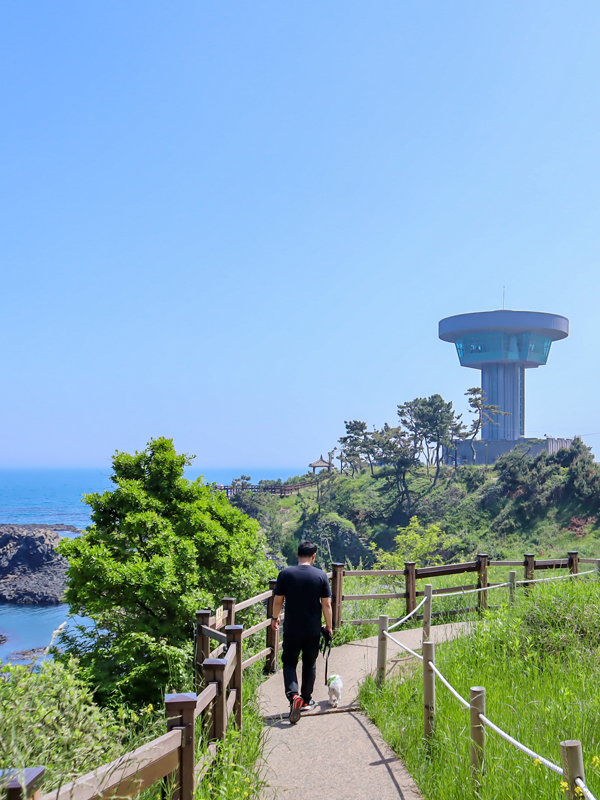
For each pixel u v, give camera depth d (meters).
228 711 5.11
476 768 4.11
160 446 15.05
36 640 44.72
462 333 140.88
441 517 81.38
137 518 13.26
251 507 104.50
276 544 90.75
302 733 5.85
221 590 13.77
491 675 6.50
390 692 6.45
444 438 98.62
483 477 88.00
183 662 10.40
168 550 13.11
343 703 6.71
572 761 2.99
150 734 4.61
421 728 5.36
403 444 98.69
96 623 12.58
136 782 2.86
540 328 135.25
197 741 4.29
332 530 88.75
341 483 109.31
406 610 10.46
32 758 3.38
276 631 8.52
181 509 14.33
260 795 4.48
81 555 12.77
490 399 139.75
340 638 9.66
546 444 104.94
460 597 11.05
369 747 5.42
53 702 4.21
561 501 68.69
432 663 5.11
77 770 3.47
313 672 6.53
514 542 66.00
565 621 7.49
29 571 67.31
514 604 9.07
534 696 5.69
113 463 14.89
